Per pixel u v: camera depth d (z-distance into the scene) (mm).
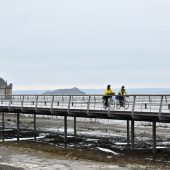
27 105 44062
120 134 49469
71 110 35406
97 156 31266
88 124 64625
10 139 44625
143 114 29000
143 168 26078
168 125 61625
